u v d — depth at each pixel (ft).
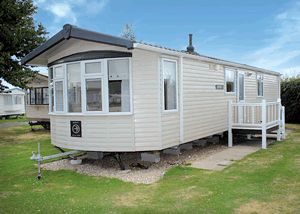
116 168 21.45
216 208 12.38
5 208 13.57
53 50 22.43
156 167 21.38
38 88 49.24
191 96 24.50
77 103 21.01
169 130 21.42
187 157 24.52
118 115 19.79
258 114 40.50
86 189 16.39
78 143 21.04
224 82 30.81
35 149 31.81
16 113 85.46
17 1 42.57
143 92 19.83
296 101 52.24
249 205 12.57
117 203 13.76
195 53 28.43
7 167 22.94
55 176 19.69
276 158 22.29
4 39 39.70
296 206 12.30
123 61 19.69
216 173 18.37
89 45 20.35
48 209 13.32
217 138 32.89
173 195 14.47
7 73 41.09
